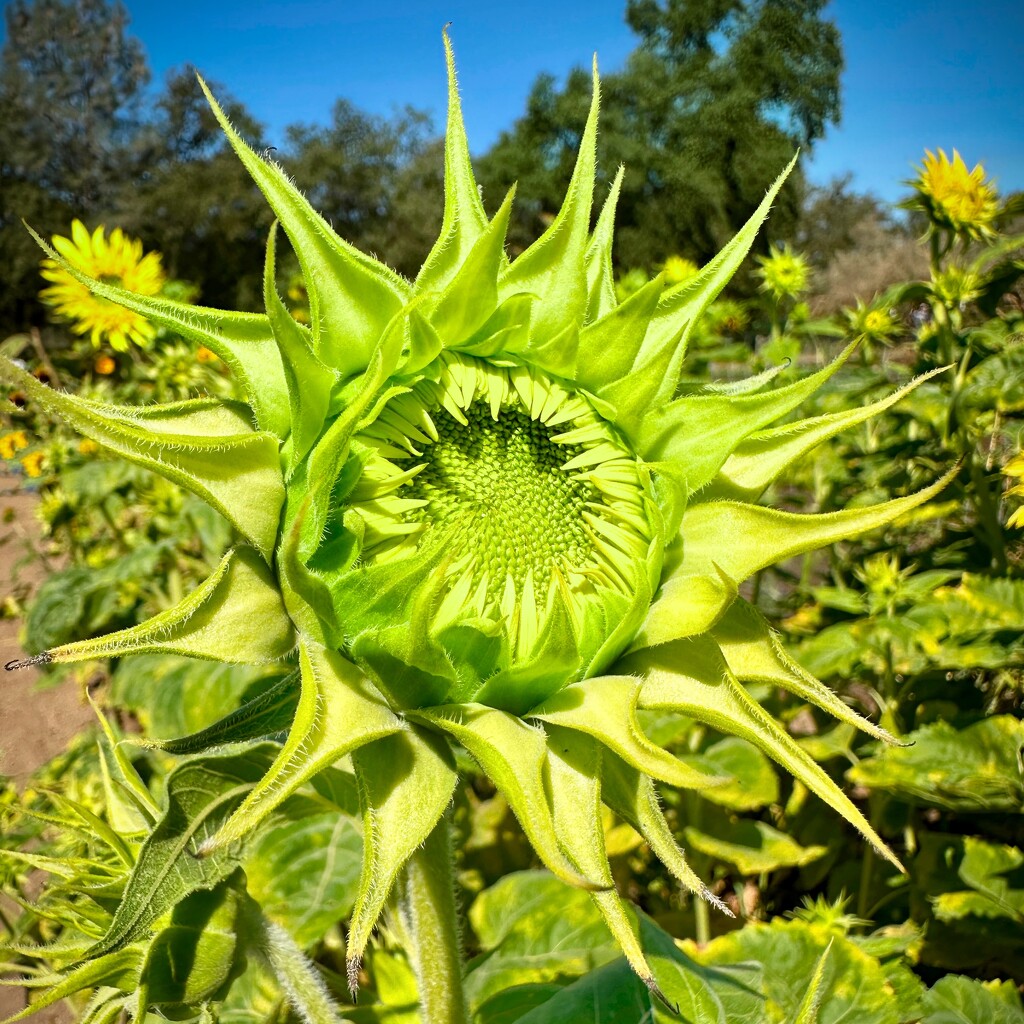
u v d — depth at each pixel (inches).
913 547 22.3
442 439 8.9
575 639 7.7
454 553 7.7
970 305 21.0
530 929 13.1
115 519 25.0
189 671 14.5
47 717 26.2
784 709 17.9
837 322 24.7
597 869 6.9
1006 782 13.1
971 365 19.8
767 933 11.8
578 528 8.8
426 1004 9.1
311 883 13.0
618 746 7.1
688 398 8.6
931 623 14.9
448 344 8.7
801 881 17.2
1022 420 19.0
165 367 23.9
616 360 8.8
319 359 8.1
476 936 15.4
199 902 9.0
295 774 6.4
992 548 17.9
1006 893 14.2
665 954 10.6
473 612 8.2
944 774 13.3
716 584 7.7
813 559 23.3
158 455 7.1
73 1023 15.0
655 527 8.4
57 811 14.4
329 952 16.3
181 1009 9.2
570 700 7.7
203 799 8.7
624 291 26.6
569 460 9.0
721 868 16.6
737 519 8.3
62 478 24.1
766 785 15.3
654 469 8.4
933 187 18.7
